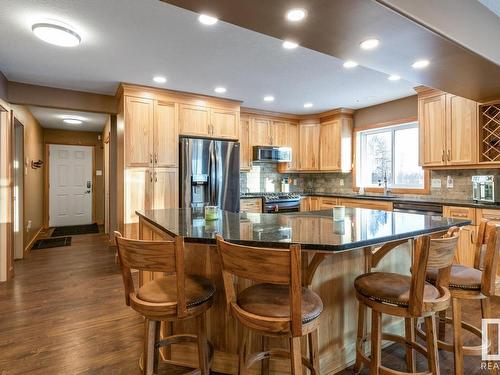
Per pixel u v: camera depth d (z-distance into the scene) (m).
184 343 1.97
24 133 4.62
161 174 4.07
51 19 2.29
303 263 1.74
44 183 6.91
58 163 7.09
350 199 4.88
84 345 2.17
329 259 1.91
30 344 2.18
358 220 2.26
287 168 5.77
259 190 5.89
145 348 1.52
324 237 1.60
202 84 3.89
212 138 4.48
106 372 1.88
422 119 4.09
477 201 3.59
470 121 3.59
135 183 3.90
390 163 5.04
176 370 1.92
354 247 1.48
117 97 4.27
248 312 1.32
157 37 2.59
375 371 1.60
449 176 4.15
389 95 4.48
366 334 2.01
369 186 5.36
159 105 4.07
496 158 3.40
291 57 3.04
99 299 2.97
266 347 1.79
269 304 1.37
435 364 1.56
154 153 4.02
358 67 3.33
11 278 3.57
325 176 6.02
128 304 1.51
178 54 2.95
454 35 2.04
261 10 1.67
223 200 4.43
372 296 1.57
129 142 3.86
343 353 1.98
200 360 1.57
